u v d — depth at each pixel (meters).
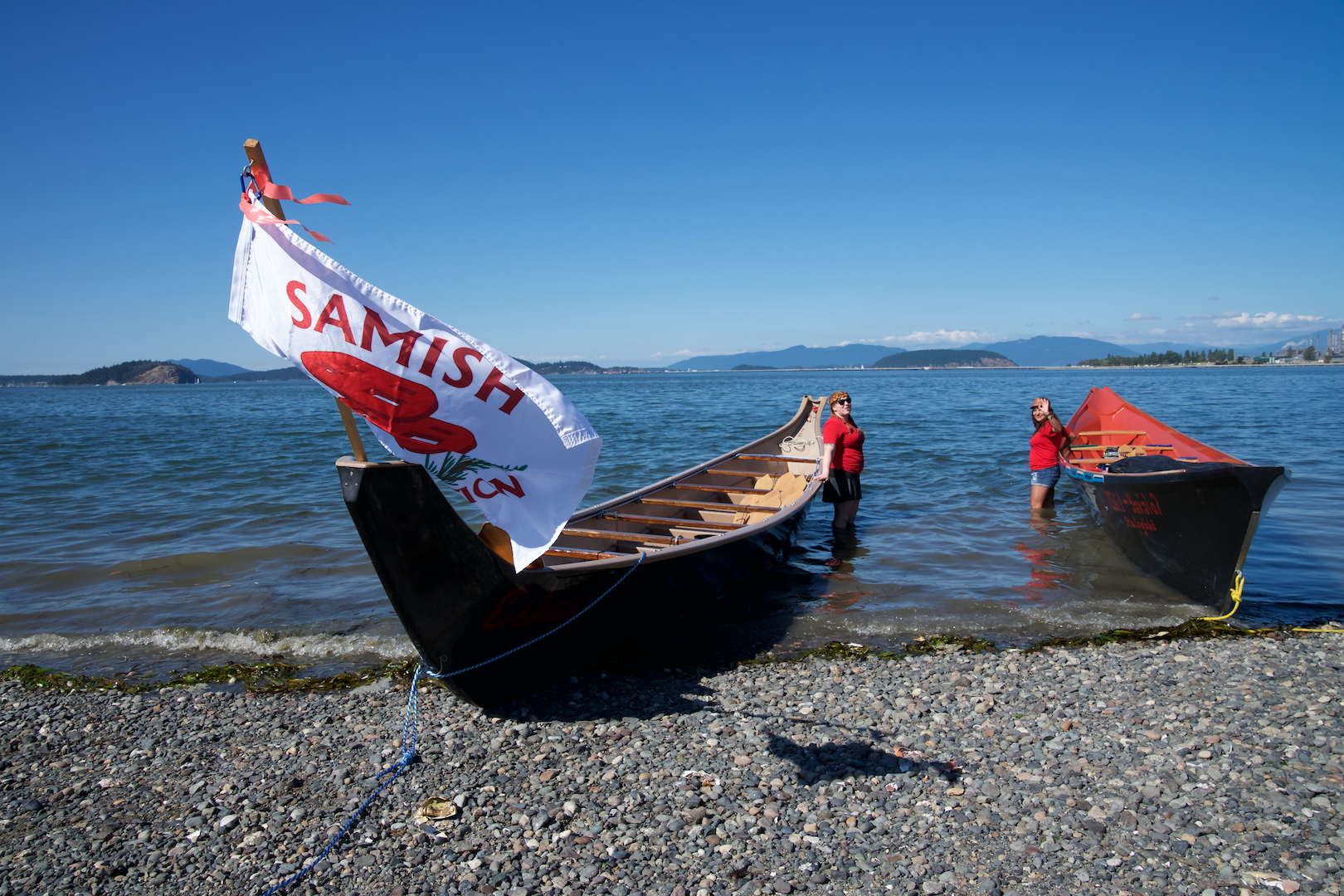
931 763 4.30
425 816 3.89
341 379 4.04
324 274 3.88
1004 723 4.79
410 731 4.82
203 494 14.01
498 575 4.84
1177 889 3.16
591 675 5.83
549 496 4.38
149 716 5.27
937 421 27.27
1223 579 6.72
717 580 6.94
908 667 5.80
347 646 6.56
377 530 4.23
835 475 9.74
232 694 5.64
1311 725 4.58
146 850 3.70
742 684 5.56
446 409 4.18
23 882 3.47
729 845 3.57
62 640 6.73
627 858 3.50
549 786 4.15
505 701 5.31
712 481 10.04
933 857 3.44
